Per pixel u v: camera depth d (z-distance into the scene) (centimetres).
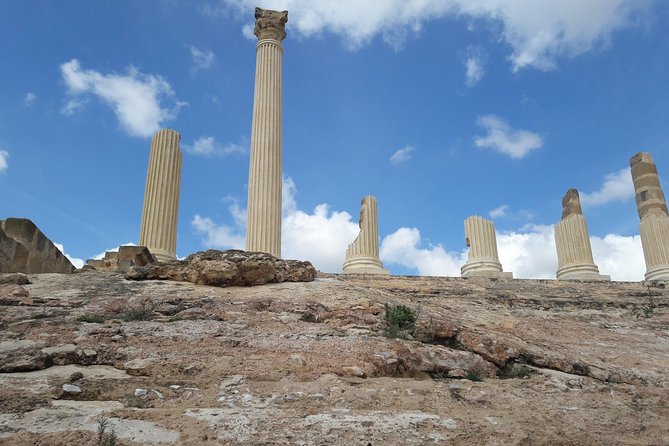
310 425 546
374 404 641
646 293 1786
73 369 702
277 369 736
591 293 1764
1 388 604
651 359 1096
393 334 975
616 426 648
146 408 586
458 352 917
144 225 2078
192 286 1255
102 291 1166
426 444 521
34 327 830
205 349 793
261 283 1320
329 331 950
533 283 1856
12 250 1421
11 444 454
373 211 2253
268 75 2195
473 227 2208
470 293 1648
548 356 980
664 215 2669
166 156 2169
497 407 677
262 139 2083
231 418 550
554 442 566
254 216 1981
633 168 2830
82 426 504
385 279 1750
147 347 786
